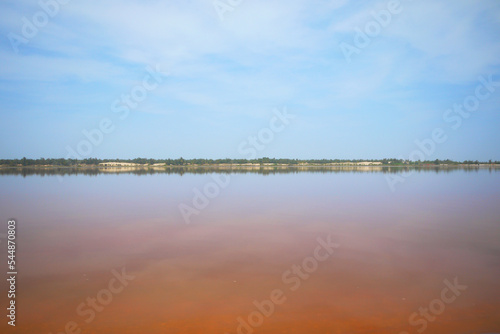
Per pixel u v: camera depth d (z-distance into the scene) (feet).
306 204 82.53
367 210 72.64
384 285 30.37
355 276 32.65
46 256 39.58
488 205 79.05
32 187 130.21
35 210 73.82
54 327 23.21
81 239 47.73
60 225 57.62
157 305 26.58
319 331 22.66
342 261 37.24
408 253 40.11
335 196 100.22
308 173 271.28
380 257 38.63
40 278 32.37
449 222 58.54
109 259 38.40
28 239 47.88
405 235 49.08
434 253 40.04
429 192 110.22
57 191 114.52
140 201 88.79
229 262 37.06
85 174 249.96
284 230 53.16
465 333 22.33
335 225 56.70
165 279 32.09
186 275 33.19
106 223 59.26
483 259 37.65
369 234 49.96
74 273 33.78
